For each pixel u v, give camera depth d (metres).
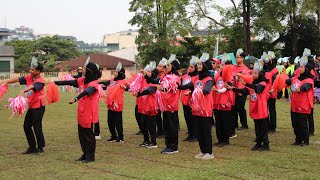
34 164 8.02
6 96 26.31
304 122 9.51
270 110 11.35
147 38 37.31
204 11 35.09
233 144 9.98
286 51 34.78
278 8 30.72
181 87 8.64
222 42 35.66
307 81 9.28
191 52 37.12
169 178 6.78
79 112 8.16
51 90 8.97
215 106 9.81
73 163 8.09
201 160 8.23
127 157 8.66
